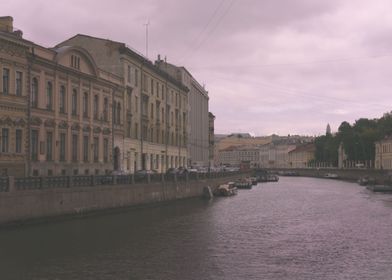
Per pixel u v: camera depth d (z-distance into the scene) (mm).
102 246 26859
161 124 84312
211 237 30766
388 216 43562
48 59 48156
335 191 83562
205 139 129250
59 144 50875
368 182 105938
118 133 64938
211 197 65938
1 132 41906
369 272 21359
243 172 125125
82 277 20078
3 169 41875
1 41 41531
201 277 20281
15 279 19703
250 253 25484
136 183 47500
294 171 190625
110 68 66625
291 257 24484
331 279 20109
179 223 37531
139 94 72938
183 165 99125
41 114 47562
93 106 58125
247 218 41688
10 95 42844
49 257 23734
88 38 67312
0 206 29250
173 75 98875
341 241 29469
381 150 138375
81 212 37344
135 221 37875
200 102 121062
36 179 32812
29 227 31328
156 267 22031
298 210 49188
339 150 172500
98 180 40469
